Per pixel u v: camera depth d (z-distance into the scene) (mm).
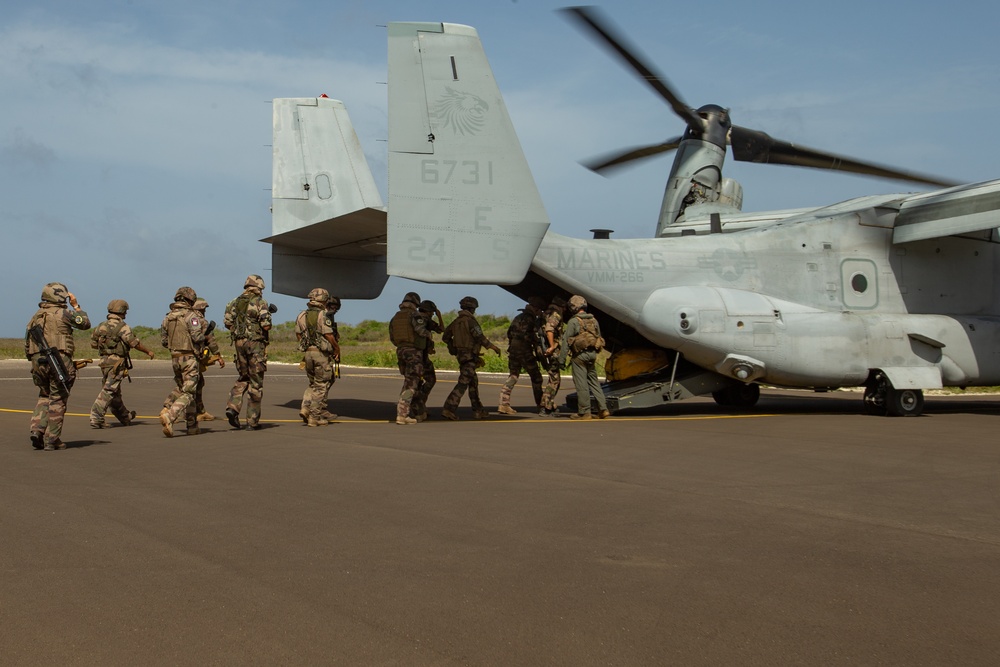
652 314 12375
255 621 3768
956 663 3340
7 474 7379
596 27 13930
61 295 8984
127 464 7922
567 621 3777
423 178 10648
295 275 15094
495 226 10898
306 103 16672
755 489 6758
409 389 11328
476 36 10969
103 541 5082
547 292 13719
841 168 15578
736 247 13078
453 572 4492
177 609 3914
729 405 14766
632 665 3309
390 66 10664
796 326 12656
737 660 3357
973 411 14125
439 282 10680
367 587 4238
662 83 14727
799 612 3910
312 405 11133
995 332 13625
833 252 13484
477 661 3342
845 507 6113
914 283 13922
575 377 12336
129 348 11297
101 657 3361
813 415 13109
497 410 13828
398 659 3359
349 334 56125
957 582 4367
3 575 4410
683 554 4852
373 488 6719
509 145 11008
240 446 9156
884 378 12953
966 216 12641
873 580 4395
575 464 7918
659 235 15719
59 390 8914
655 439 9766
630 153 16172
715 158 15531
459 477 7215
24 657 3354
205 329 10727
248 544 5027
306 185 16516
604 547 4996
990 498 6453
